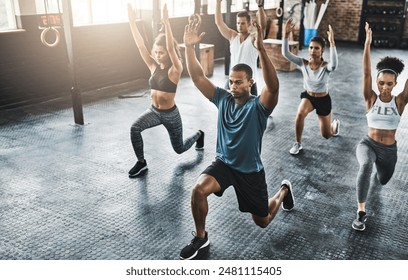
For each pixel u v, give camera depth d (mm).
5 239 2922
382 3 12953
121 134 5094
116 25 7496
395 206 3436
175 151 4117
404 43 12586
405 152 4625
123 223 3145
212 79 8281
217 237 2957
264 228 3082
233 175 2553
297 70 9250
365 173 2941
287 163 4289
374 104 3018
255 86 4910
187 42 2475
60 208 3354
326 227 3109
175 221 3182
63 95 6859
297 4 11977
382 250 2834
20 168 4098
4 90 6066
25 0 6012
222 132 2533
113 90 7312
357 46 12883
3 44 5895
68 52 5090
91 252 2777
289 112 6094
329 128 4531
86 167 4141
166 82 3670
